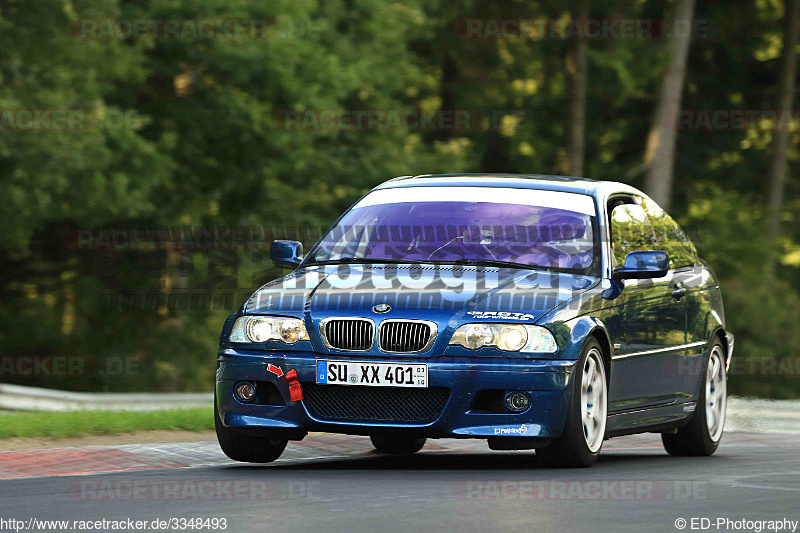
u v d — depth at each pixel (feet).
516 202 65.05
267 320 57.88
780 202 280.31
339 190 198.90
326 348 56.34
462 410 55.11
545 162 264.31
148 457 62.13
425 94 272.31
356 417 56.08
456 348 55.36
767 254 253.85
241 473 55.47
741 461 65.05
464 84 266.16
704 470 57.41
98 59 162.50
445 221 63.93
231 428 58.85
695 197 274.77
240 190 188.34
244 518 41.11
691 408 70.08
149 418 79.51
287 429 56.95
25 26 154.71
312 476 53.78
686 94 285.43
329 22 198.18
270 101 188.44
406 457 68.39
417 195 66.74
